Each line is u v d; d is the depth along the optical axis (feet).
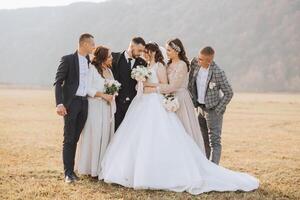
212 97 25.07
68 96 23.30
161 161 22.02
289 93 351.05
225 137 47.44
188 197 20.68
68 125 23.38
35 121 61.41
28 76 515.09
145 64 25.57
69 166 23.68
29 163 28.91
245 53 472.44
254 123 66.28
